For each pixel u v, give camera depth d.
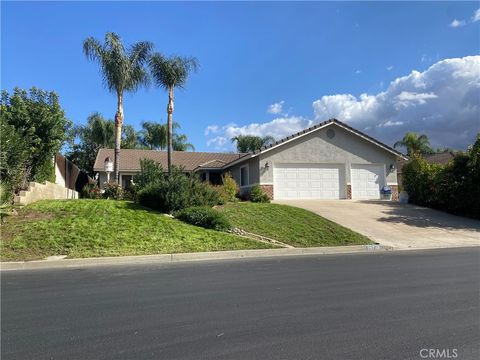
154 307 6.77
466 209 22.34
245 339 5.21
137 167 33.78
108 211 16.20
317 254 13.63
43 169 20.12
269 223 17.33
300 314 6.27
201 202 18.06
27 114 18.50
